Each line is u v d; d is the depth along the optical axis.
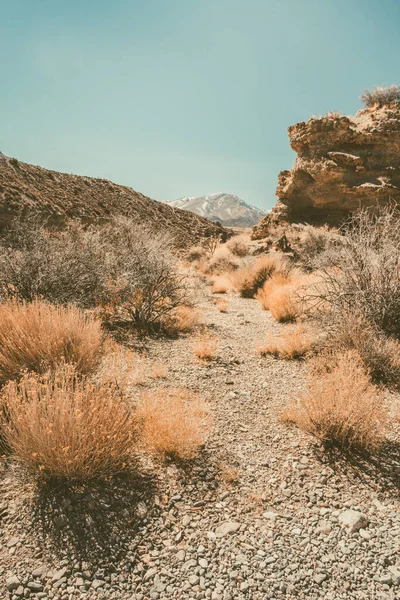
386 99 26.91
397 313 6.05
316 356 5.88
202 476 3.00
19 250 8.04
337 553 2.29
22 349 3.96
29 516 2.42
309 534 2.46
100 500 2.61
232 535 2.42
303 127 23.44
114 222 13.23
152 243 8.73
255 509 2.69
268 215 25.92
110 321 7.36
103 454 2.79
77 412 2.76
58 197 33.62
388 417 3.97
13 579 1.99
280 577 2.11
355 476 3.09
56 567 2.10
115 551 2.24
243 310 10.30
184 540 2.37
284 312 8.62
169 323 7.66
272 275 12.82
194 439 3.25
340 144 22.47
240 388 4.84
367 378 4.63
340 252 6.89
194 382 4.90
